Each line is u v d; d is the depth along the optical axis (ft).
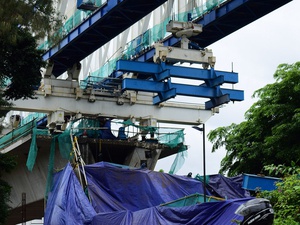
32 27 93.61
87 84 158.61
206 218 74.84
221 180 107.65
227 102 137.39
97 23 136.56
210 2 136.05
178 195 104.73
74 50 151.74
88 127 139.23
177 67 137.59
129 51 160.25
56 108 153.17
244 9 130.93
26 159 159.02
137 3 128.67
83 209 96.17
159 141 145.38
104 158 144.56
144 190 104.73
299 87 117.91
